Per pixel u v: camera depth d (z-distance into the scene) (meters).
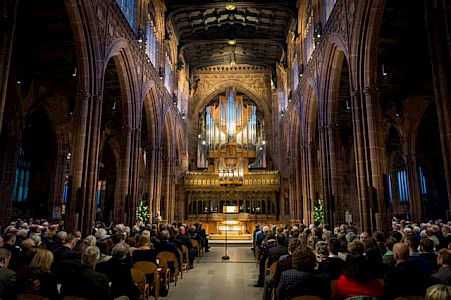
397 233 9.43
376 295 4.77
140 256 9.02
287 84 34.56
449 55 9.24
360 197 14.49
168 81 32.00
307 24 26.78
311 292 5.11
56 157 27.00
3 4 9.76
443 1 9.27
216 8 30.39
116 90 25.86
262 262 11.40
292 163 32.09
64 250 7.73
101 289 5.28
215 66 42.09
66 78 22.73
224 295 10.29
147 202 25.42
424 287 5.14
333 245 6.82
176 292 10.63
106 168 39.09
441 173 30.55
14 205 28.28
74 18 14.70
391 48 19.27
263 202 36.66
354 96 15.16
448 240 10.33
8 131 21.31
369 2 14.19
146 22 24.06
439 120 9.40
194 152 40.88
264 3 29.03
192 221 31.52
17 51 19.14
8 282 5.27
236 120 38.31
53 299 5.34
